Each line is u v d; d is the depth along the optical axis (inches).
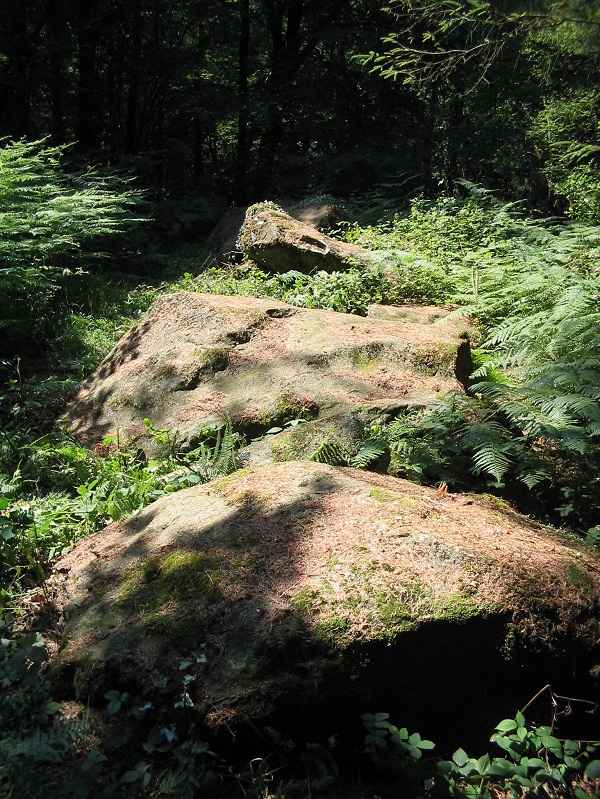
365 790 86.4
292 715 87.3
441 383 175.6
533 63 462.6
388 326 207.2
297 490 117.6
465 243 323.9
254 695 87.7
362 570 96.0
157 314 223.1
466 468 146.9
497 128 517.7
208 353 191.9
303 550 102.0
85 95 559.8
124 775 86.7
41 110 631.8
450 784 84.4
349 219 410.9
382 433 154.7
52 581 121.8
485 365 198.1
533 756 87.7
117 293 312.8
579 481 149.0
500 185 556.1
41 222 292.2
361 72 621.0
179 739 89.7
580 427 152.6
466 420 156.1
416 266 275.7
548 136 509.7
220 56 677.9
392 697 88.7
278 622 92.0
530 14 305.4
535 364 193.2
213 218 470.9
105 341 263.3
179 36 655.8
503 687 91.9
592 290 222.5
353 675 87.7
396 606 91.1
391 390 173.5
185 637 95.0
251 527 109.7
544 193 535.8
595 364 171.9
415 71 379.9
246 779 86.8
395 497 113.4
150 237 429.7
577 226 320.5
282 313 209.2
